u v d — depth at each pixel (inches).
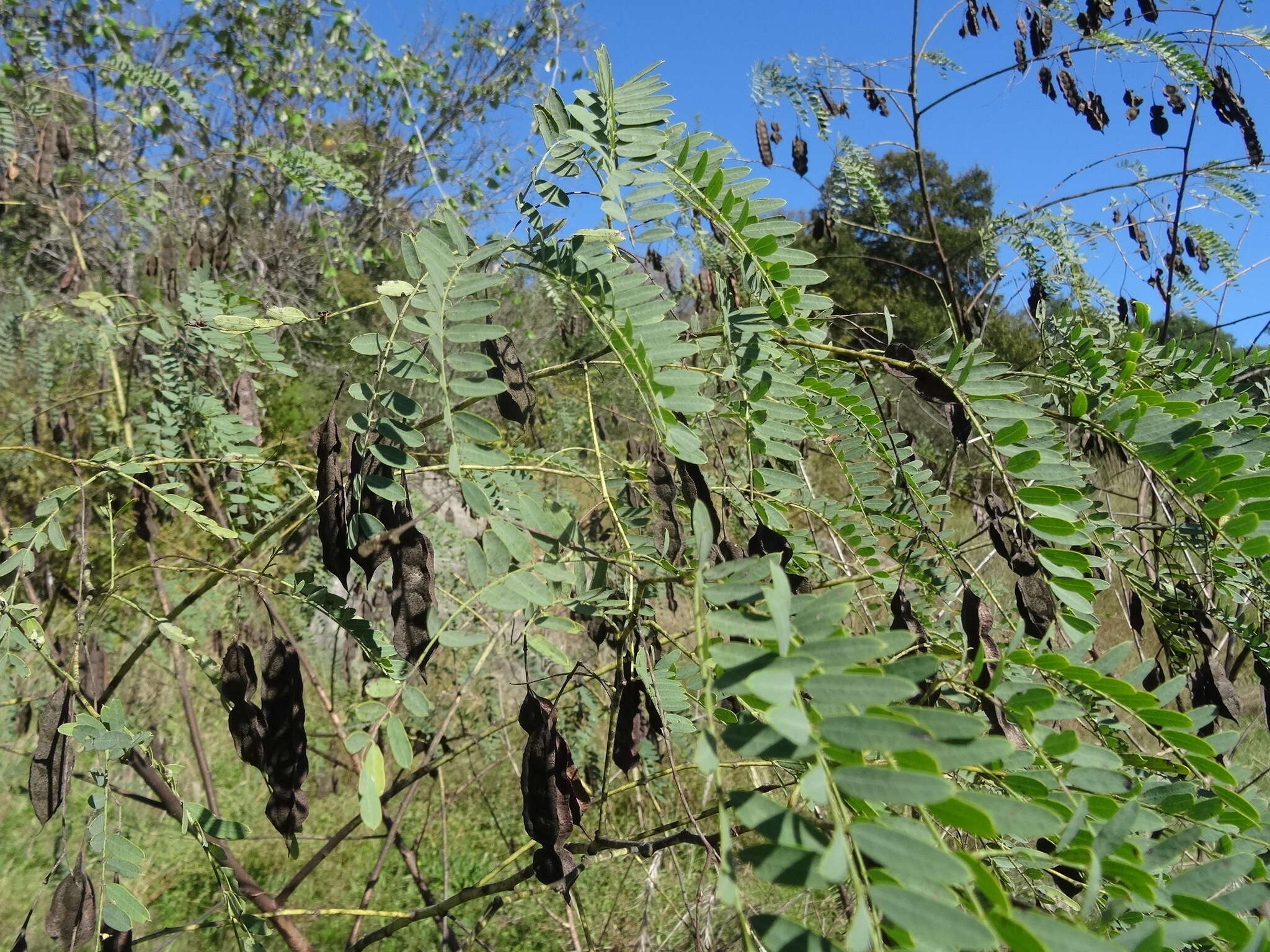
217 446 91.9
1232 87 132.3
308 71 380.2
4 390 130.0
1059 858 33.8
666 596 76.6
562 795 56.4
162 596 109.9
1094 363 58.1
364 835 195.8
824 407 71.2
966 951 25.1
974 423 55.5
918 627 60.9
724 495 68.1
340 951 165.8
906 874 26.0
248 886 91.4
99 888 56.9
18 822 181.0
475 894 79.7
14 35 214.4
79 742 59.2
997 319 155.4
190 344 92.4
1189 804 41.8
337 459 54.5
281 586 61.7
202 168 289.1
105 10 282.8
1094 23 143.3
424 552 51.1
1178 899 32.6
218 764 204.4
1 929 155.2
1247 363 68.0
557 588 59.9
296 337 217.0
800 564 74.2
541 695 109.2
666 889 132.8
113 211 203.3
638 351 47.8
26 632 62.7
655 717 55.1
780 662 30.6
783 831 28.3
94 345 119.0
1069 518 51.3
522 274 64.4
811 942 26.0
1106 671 41.8
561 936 145.4
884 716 29.9
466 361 49.4
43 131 133.3
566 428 144.6
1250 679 133.1
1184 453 51.4
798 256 57.9
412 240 53.2
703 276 109.3
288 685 61.4
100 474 70.4
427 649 45.2
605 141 59.0
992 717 42.4
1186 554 68.4
